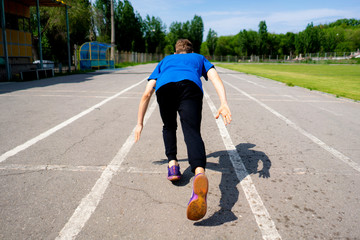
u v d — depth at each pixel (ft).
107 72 68.13
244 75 63.36
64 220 6.43
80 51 73.92
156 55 262.06
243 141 12.94
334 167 9.95
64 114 18.07
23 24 56.65
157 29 247.91
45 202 7.20
